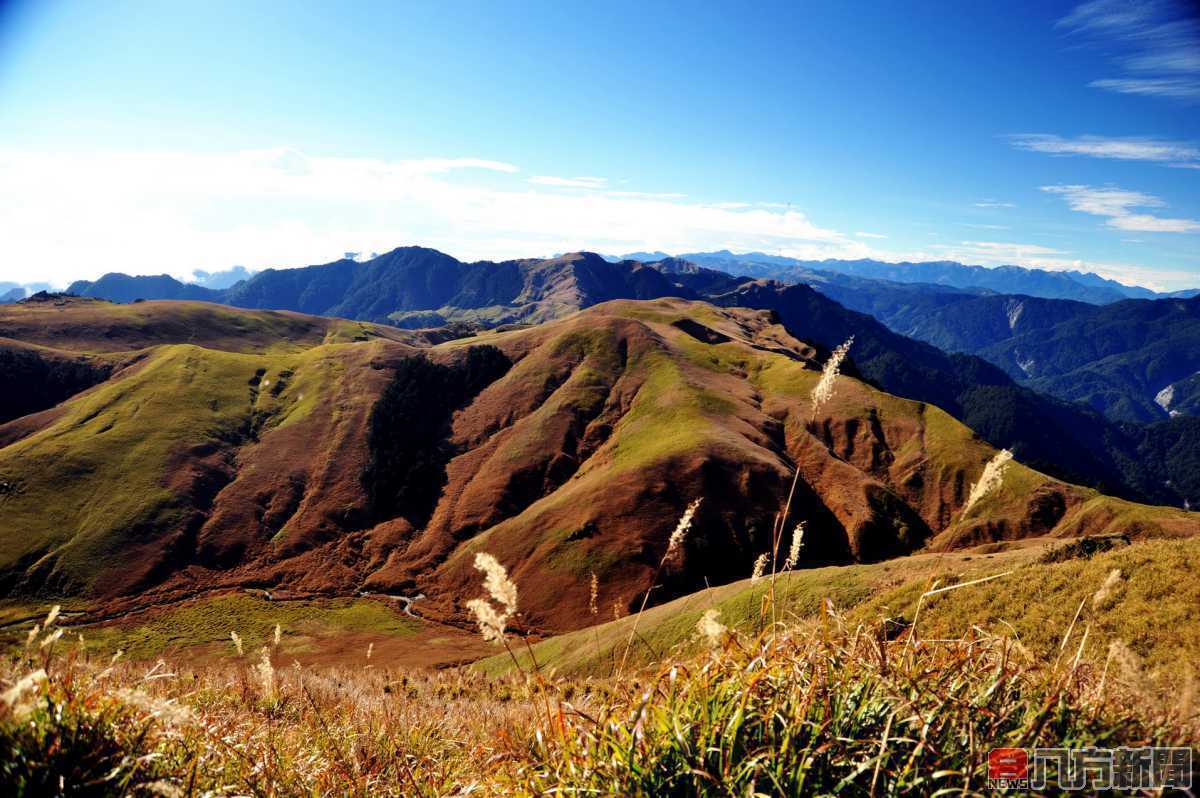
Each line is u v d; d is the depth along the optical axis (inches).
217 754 194.7
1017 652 165.8
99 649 2957.7
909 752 131.4
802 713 137.2
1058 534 3693.4
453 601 3686.0
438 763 233.8
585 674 1360.7
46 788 137.9
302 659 2928.2
